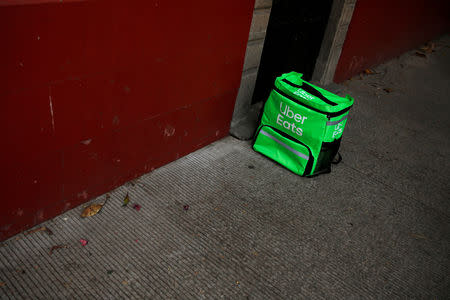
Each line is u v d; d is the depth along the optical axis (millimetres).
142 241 2326
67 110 2057
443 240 2766
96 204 2504
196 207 2645
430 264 2535
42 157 2076
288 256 2396
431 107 4945
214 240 2416
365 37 5105
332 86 4879
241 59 3098
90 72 2055
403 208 3020
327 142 2963
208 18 2557
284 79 3070
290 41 3943
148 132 2641
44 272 2049
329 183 3150
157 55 2367
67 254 2166
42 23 1744
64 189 2312
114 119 2342
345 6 4238
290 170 3170
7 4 1600
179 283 2113
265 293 2139
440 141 4148
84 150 2281
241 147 3391
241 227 2549
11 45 1685
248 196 2832
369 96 4957
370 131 4105
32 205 2189
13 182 2018
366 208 2947
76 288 1998
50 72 1880
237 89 3273
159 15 2236
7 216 2096
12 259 2084
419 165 3639
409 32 6480
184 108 2818
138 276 2115
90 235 2305
